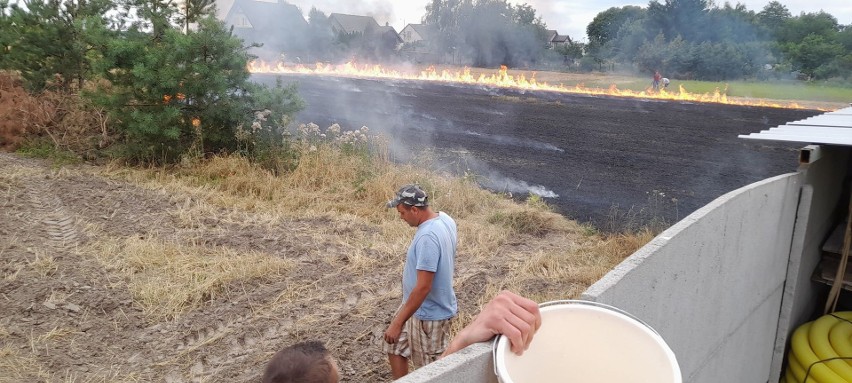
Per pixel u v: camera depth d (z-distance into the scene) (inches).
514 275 257.1
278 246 273.4
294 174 382.0
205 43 402.6
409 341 159.3
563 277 254.2
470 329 59.7
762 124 761.6
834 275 198.8
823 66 1614.2
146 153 404.8
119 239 267.4
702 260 118.4
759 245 153.5
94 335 187.8
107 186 346.0
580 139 625.3
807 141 151.6
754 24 2063.2
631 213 361.7
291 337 193.9
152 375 169.9
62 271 226.8
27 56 446.0
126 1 444.8
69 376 164.6
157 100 405.1
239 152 407.8
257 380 169.6
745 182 445.1
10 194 312.5
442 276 152.7
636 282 89.4
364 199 356.2
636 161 516.7
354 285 235.6
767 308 171.0
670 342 109.3
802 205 177.3
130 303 207.8
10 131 429.4
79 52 454.6
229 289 224.5
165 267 237.0
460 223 323.6
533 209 343.6
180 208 315.6
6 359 168.6
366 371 178.7
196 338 191.8
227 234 285.0
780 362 186.9
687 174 469.1
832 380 161.0
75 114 458.0
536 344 59.7
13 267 225.6
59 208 302.4
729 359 148.2
